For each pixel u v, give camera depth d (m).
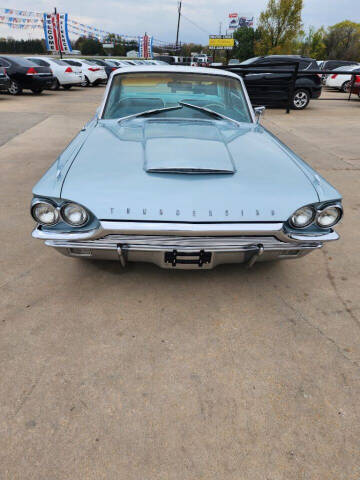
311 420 1.48
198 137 2.31
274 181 1.90
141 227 1.71
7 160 4.85
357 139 6.81
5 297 2.13
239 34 42.09
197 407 1.52
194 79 2.95
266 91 10.34
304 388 1.62
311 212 1.84
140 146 2.17
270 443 1.39
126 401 1.53
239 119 2.93
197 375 1.67
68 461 1.29
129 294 2.21
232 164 2.00
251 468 1.30
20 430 1.39
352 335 1.95
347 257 2.76
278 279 2.45
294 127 7.88
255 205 1.78
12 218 3.14
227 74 3.08
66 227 1.82
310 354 1.82
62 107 9.79
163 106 2.90
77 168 1.91
